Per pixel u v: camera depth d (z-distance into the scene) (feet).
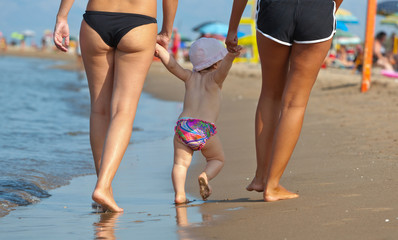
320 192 43.57
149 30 43.32
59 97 187.21
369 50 141.90
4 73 336.49
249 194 47.91
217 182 54.85
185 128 48.62
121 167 68.85
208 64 50.83
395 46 240.32
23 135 95.76
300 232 31.09
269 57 43.47
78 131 105.09
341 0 44.34
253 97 168.14
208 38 51.65
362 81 143.02
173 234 32.91
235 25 45.75
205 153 50.26
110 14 42.73
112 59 44.57
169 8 48.96
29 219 41.19
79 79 303.68
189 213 40.06
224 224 34.50
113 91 44.14
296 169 56.70
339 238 29.48
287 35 41.45
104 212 43.19
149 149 84.12
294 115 42.04
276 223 33.50
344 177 49.37
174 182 47.83
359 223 32.09
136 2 42.88
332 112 110.01
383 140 70.59
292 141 42.04
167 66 50.19
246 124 106.73
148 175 63.46
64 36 44.34
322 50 41.34
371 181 45.75
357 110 109.70
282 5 40.81
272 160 42.22
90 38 43.45
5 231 36.83
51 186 57.06
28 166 66.64
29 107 150.00
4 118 121.39
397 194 39.40
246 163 65.21
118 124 42.93
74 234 35.06
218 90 50.85
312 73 41.83
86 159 74.59
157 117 132.67
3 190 52.06
